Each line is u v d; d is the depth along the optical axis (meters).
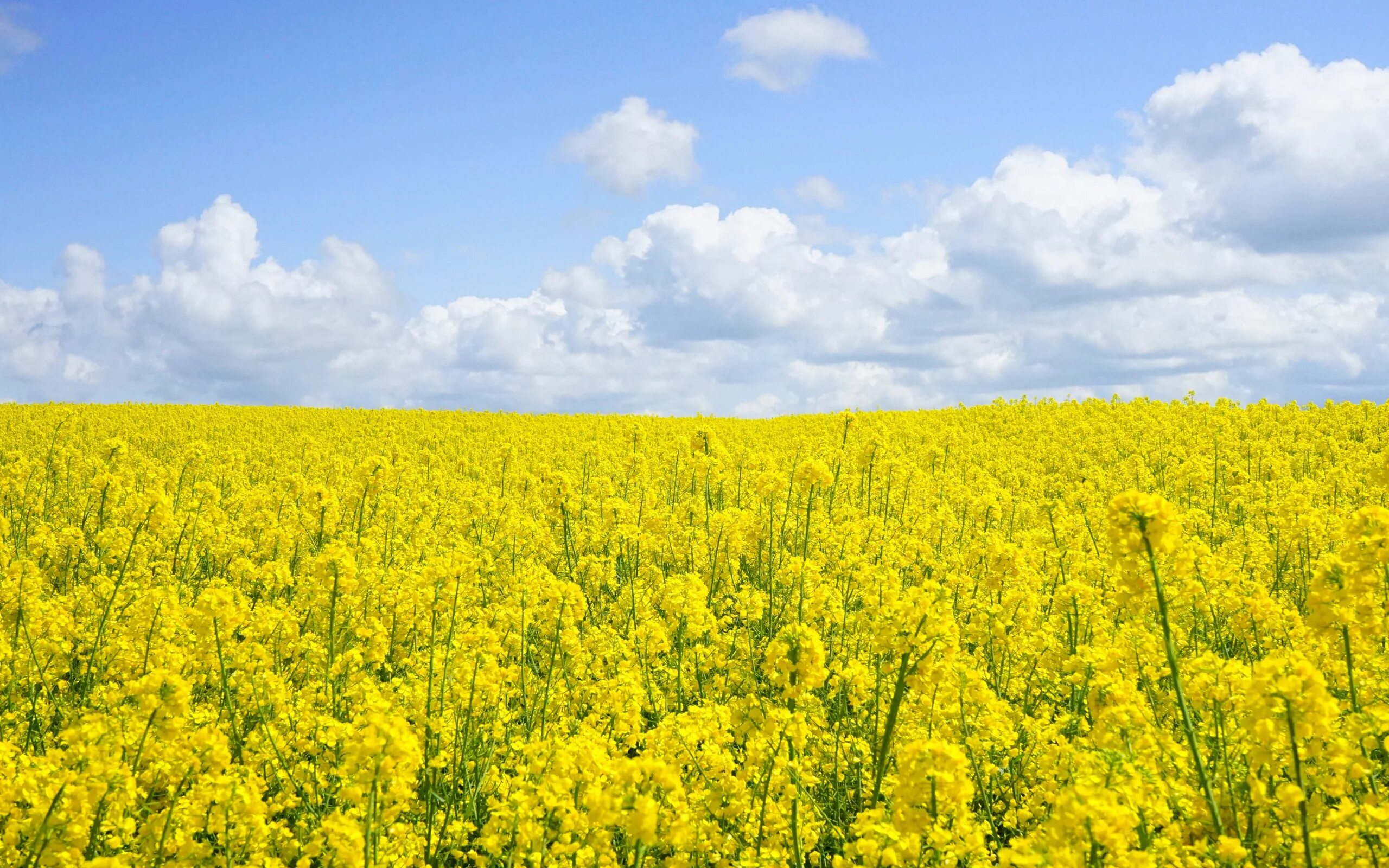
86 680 7.73
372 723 4.12
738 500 15.53
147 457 22.62
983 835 4.24
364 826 4.32
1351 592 4.79
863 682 6.29
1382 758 5.21
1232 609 7.06
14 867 4.16
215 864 4.61
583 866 4.27
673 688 7.77
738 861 4.61
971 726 5.98
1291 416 25.80
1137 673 6.21
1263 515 12.27
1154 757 4.71
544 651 8.23
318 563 7.14
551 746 4.66
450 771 5.90
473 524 14.22
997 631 7.60
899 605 4.93
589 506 15.02
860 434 26.14
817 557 12.30
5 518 12.28
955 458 22.81
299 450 24.64
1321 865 3.73
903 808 3.97
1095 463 22.02
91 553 11.42
